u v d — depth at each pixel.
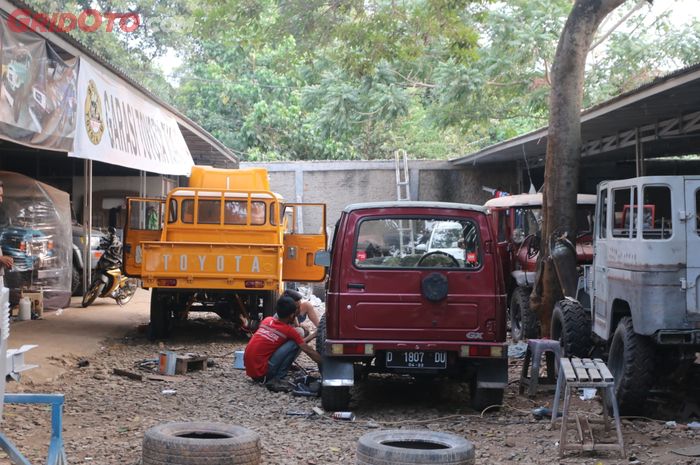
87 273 17.67
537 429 7.89
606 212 9.21
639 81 28.42
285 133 36.22
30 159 22.64
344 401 8.51
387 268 8.44
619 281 8.36
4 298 4.92
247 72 37.28
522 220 15.01
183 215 13.75
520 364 11.82
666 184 7.65
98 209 23.34
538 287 12.38
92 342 12.70
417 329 8.41
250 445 6.06
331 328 8.45
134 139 14.95
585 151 20.67
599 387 6.96
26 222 15.27
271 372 9.75
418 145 37.28
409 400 9.41
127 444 7.05
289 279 14.12
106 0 29.25
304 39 20.59
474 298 8.46
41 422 7.82
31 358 10.76
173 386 9.87
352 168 28.50
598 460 6.73
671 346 8.04
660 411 8.45
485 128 31.83
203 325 15.57
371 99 28.33
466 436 7.65
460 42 18.48
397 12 18.97
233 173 14.77
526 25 26.44
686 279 7.54
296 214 28.53
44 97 10.36
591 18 12.37
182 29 32.03
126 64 30.08
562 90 12.45
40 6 23.77
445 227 8.58
